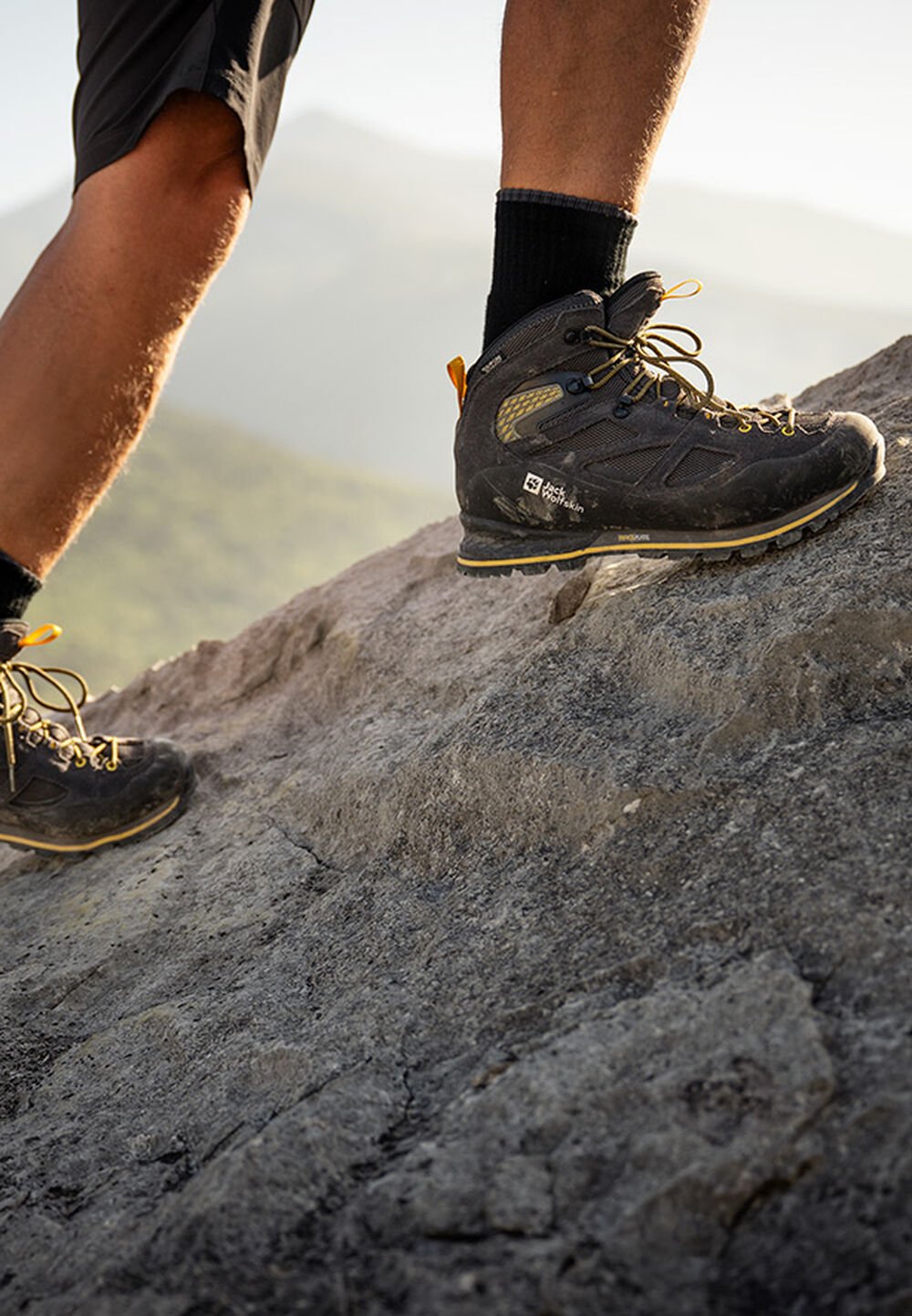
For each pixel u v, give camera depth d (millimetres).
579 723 1292
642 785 1139
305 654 2217
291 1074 987
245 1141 908
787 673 1168
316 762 1714
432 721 1603
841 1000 806
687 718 1225
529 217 1358
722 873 994
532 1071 843
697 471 1350
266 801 1695
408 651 1891
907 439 1471
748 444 1342
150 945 1413
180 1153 955
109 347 1435
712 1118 747
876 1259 631
